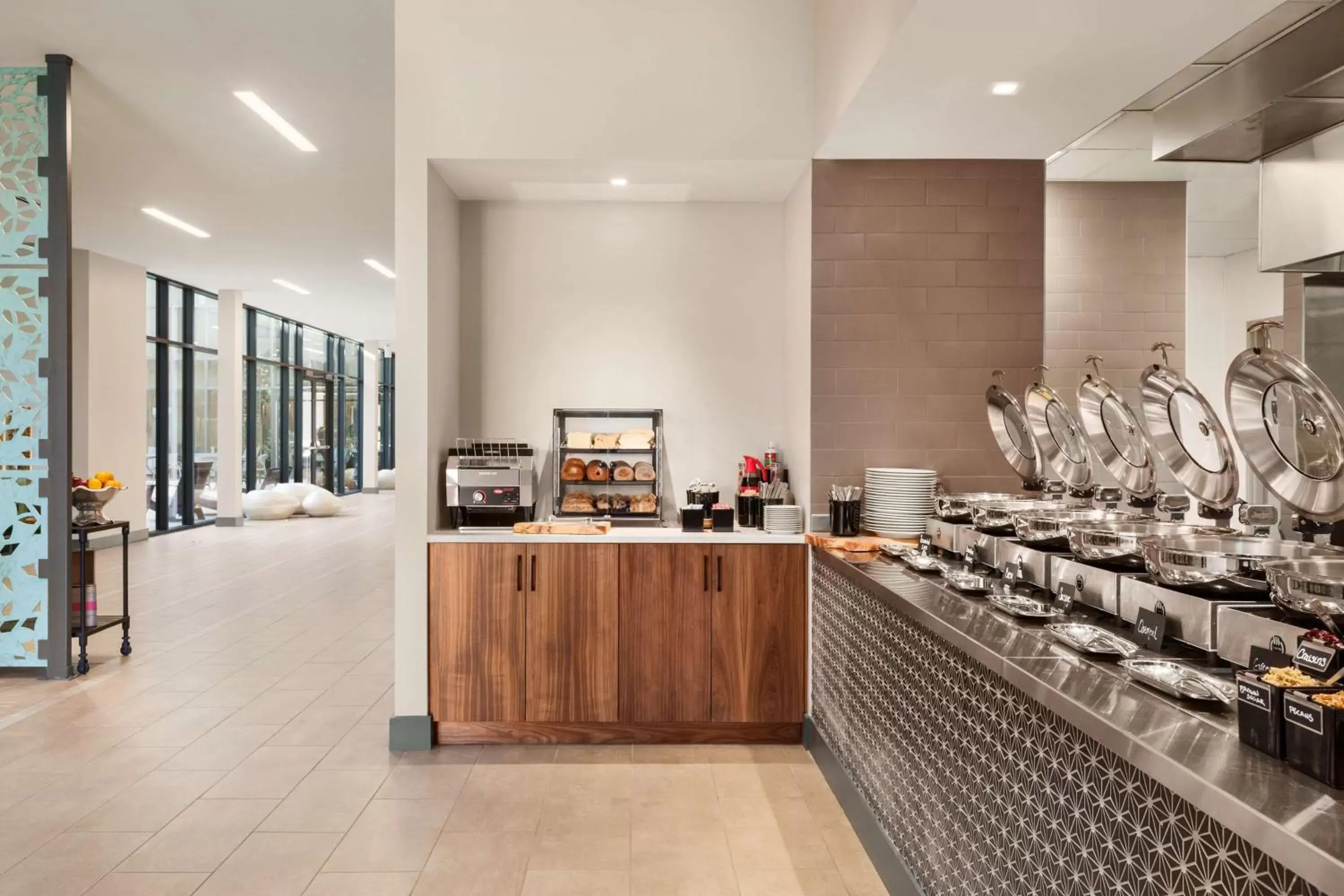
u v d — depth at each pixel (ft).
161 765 11.92
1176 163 9.34
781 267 15.02
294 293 40.70
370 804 10.73
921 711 8.20
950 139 11.72
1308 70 7.43
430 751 12.59
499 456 13.52
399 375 12.74
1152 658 5.79
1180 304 9.27
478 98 12.58
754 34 12.66
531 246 14.90
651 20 12.62
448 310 13.88
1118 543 6.73
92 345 30.91
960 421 12.81
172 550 32.91
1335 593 4.55
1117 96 9.95
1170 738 4.33
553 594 12.84
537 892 8.70
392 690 15.42
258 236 28.84
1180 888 4.27
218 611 21.97
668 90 12.62
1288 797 3.54
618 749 12.76
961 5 7.68
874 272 12.77
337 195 23.80
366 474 64.23
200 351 40.65
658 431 14.84
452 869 9.13
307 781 11.44
